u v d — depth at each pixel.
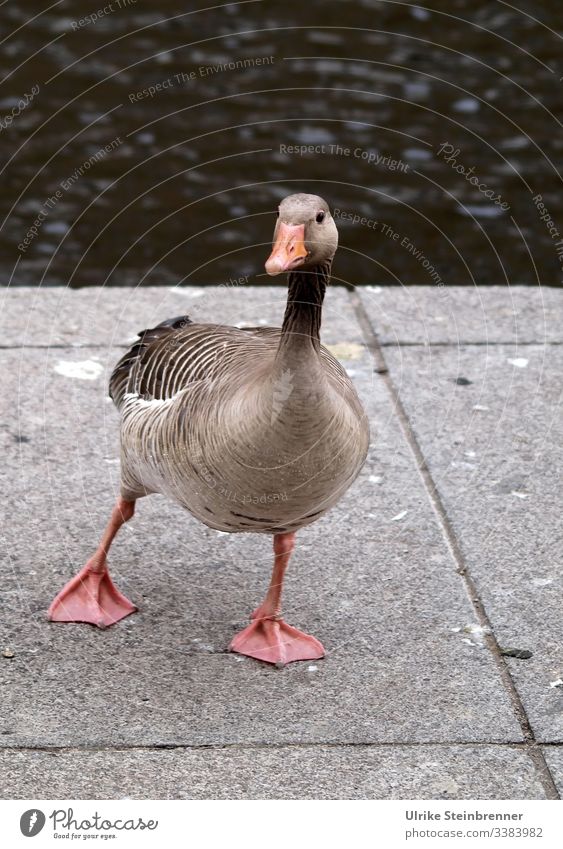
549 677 4.32
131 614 4.64
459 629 4.59
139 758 3.88
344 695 4.22
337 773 3.84
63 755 3.88
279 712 4.12
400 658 4.42
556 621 4.63
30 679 4.23
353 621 4.63
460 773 3.86
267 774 3.83
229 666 4.36
